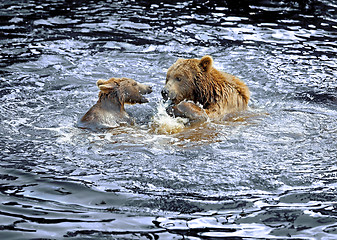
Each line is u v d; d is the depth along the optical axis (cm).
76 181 896
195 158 969
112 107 1196
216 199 844
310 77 1492
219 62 1591
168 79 1239
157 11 2061
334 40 1767
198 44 1739
